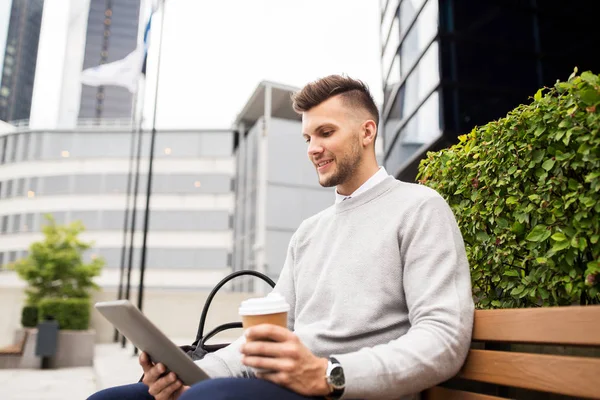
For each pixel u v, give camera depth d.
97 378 6.51
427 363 1.14
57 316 10.08
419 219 1.39
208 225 37.19
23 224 39.28
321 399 1.12
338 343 1.41
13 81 79.56
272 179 22.28
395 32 10.35
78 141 39.88
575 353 1.28
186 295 16.09
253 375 1.50
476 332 1.28
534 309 1.08
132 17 99.69
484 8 8.12
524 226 1.73
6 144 40.94
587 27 8.42
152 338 1.13
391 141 10.56
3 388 6.42
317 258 1.59
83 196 38.97
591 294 1.37
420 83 8.66
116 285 37.34
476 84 7.83
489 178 1.87
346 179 1.56
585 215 1.38
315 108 1.55
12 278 38.88
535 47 8.14
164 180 37.81
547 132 1.59
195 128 38.41
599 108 1.32
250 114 26.25
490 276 1.89
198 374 1.18
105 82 14.27
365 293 1.41
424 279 1.29
